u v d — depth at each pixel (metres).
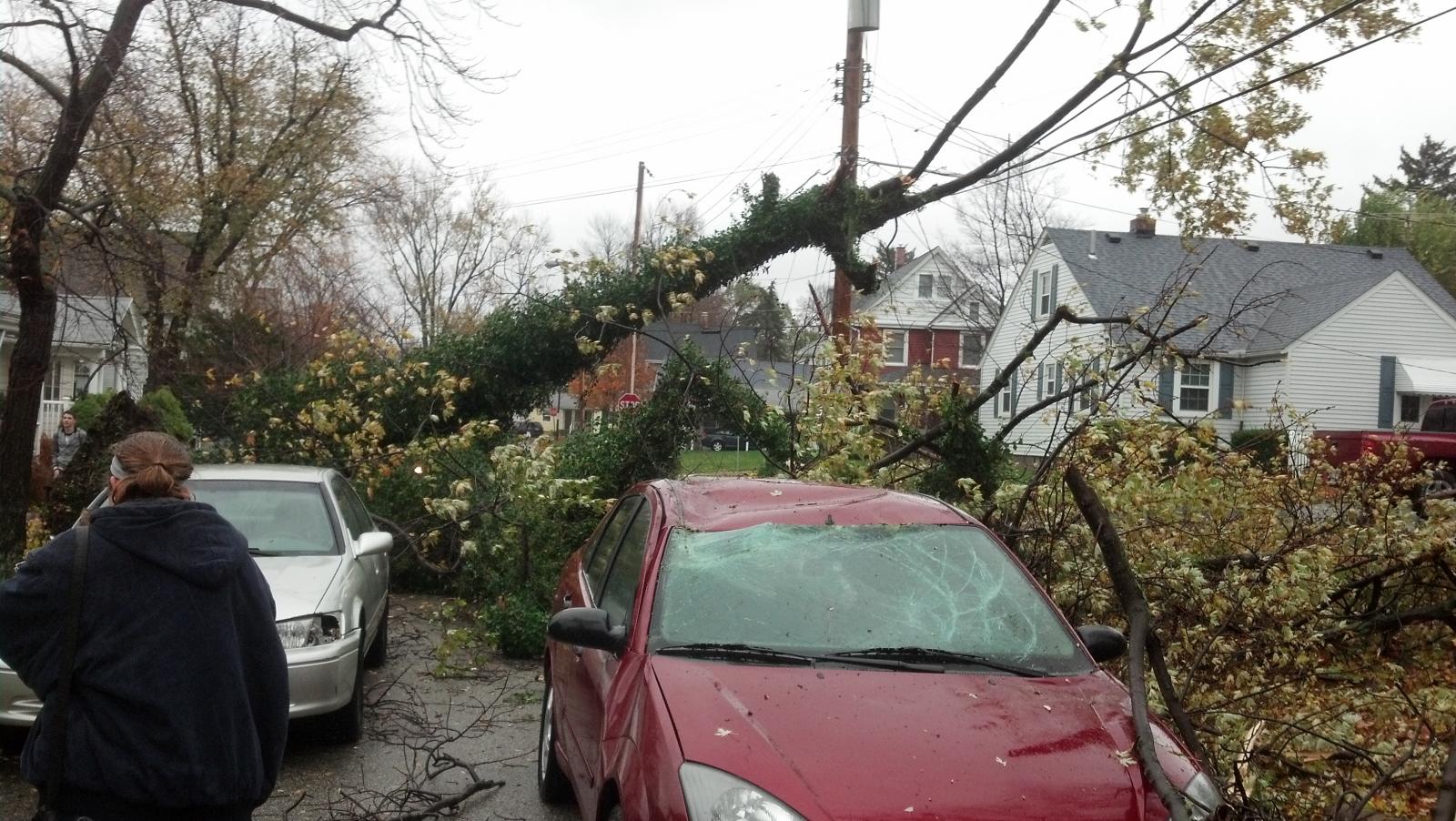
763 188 14.78
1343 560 8.44
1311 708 6.45
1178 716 5.12
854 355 10.05
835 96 15.24
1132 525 7.89
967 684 4.14
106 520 3.13
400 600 12.37
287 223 21.45
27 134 13.02
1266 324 33.88
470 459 12.84
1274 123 12.29
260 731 3.32
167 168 15.09
